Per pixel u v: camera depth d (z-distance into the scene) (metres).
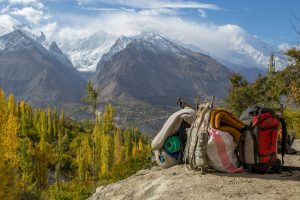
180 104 3.82
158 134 3.74
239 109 9.99
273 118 3.24
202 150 3.26
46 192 25.69
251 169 3.25
